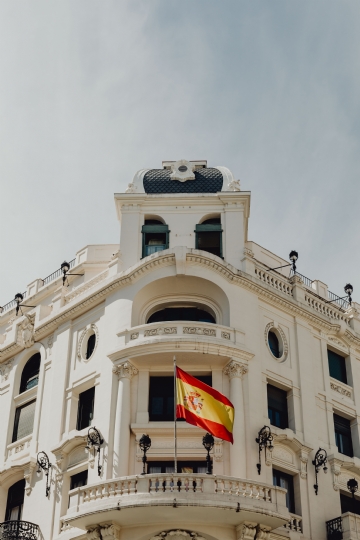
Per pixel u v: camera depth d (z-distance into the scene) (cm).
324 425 3669
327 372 3828
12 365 4078
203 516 2903
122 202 3888
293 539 3219
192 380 3172
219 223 3856
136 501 2845
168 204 3884
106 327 3591
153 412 3359
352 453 3806
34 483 3562
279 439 3381
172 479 2892
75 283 4034
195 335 3347
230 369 3369
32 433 3731
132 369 3378
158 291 3597
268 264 4153
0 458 3816
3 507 3678
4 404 3991
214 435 3114
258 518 2931
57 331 3875
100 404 3409
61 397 3641
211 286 3572
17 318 4206
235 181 3944
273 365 3578
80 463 3388
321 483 3475
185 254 3531
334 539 3325
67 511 3155
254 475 3216
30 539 3359
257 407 3378
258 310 3656
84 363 3634
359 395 3944
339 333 3969
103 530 2962
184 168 4028
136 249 3769
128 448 3231
